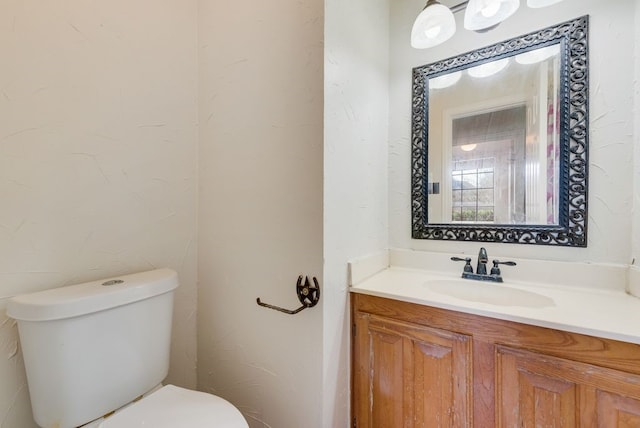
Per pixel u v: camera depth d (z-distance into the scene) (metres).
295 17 0.97
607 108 1.00
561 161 1.06
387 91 1.40
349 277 1.08
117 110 1.02
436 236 1.33
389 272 1.32
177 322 1.22
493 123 1.20
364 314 1.06
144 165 1.10
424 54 1.36
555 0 0.90
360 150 1.17
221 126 1.19
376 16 1.29
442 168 1.31
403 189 1.41
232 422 0.76
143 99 1.09
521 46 1.14
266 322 1.06
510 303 1.08
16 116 0.80
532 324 0.77
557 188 1.08
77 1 0.91
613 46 0.99
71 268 0.91
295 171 0.98
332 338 0.98
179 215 1.22
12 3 0.79
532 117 1.12
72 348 0.74
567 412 0.73
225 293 1.19
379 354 1.03
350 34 1.08
